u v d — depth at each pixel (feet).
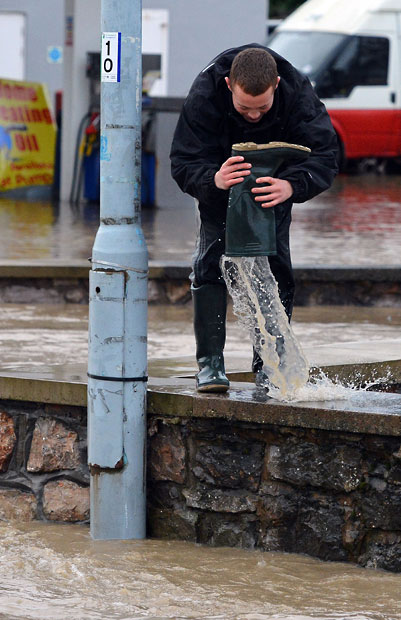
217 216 33.94
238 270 34.04
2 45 204.74
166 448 35.83
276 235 34.04
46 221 103.14
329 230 97.35
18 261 69.92
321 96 166.09
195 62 195.83
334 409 32.37
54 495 37.83
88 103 124.88
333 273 69.51
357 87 166.81
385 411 32.04
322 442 33.24
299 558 33.68
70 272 68.64
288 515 34.09
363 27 165.99
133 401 35.09
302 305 69.92
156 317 63.98
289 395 34.32
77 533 36.27
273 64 31.48
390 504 32.35
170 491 36.01
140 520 35.73
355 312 67.26
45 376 37.86
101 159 34.91
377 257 77.46
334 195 138.82
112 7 34.04
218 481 35.04
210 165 32.94
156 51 195.83
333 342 54.24
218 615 28.78
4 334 55.67
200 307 35.27
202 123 33.12
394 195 139.74
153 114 121.39
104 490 35.29
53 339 54.19
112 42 34.17
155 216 110.32
